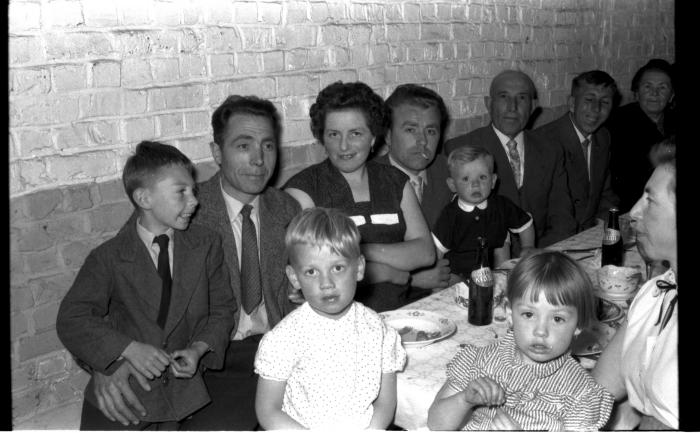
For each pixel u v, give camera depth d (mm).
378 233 2836
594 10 5160
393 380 1831
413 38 3820
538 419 1683
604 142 4125
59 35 2488
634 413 1935
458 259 3178
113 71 2650
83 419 2195
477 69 4250
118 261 2184
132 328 2217
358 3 3520
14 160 2420
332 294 1726
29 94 2434
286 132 3301
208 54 2949
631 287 2336
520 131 3660
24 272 2496
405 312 2186
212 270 2359
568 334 1649
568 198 3793
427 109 3152
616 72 5531
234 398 2314
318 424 1786
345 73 3504
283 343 1772
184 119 2898
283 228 2564
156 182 2154
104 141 2658
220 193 2539
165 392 2184
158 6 2762
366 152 2805
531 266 1647
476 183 3078
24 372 2547
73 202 2592
